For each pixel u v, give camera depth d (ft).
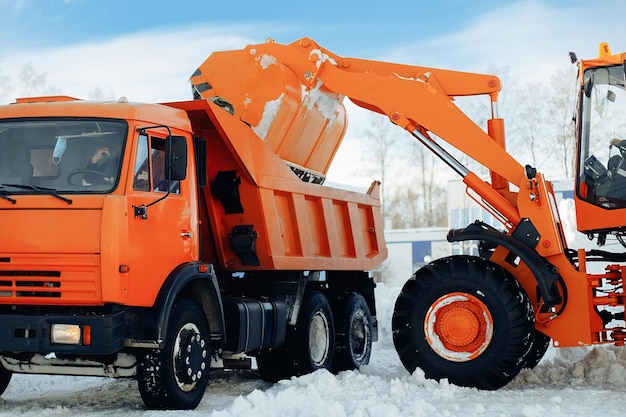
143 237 22.36
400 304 27.99
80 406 24.77
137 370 22.90
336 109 35.50
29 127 23.02
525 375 29.04
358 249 37.40
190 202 24.95
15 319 21.44
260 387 30.09
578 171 27.20
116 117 22.81
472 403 23.45
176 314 23.34
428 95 30.07
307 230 32.81
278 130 32.04
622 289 27.37
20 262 21.77
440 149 29.89
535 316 27.48
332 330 33.73
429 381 26.76
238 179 29.37
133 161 22.50
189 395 23.70
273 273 31.99
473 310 27.04
